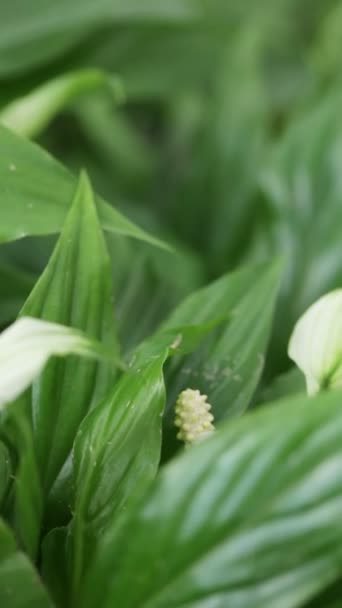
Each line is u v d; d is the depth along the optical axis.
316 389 0.83
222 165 1.42
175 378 0.88
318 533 0.73
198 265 1.20
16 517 0.82
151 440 0.81
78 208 0.83
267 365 1.09
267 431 0.74
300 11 2.00
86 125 1.60
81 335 0.75
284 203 1.19
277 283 0.90
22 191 0.83
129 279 1.08
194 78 1.32
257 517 0.74
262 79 1.63
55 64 1.17
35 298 0.82
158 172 1.60
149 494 0.75
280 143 1.21
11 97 1.13
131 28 1.24
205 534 0.74
